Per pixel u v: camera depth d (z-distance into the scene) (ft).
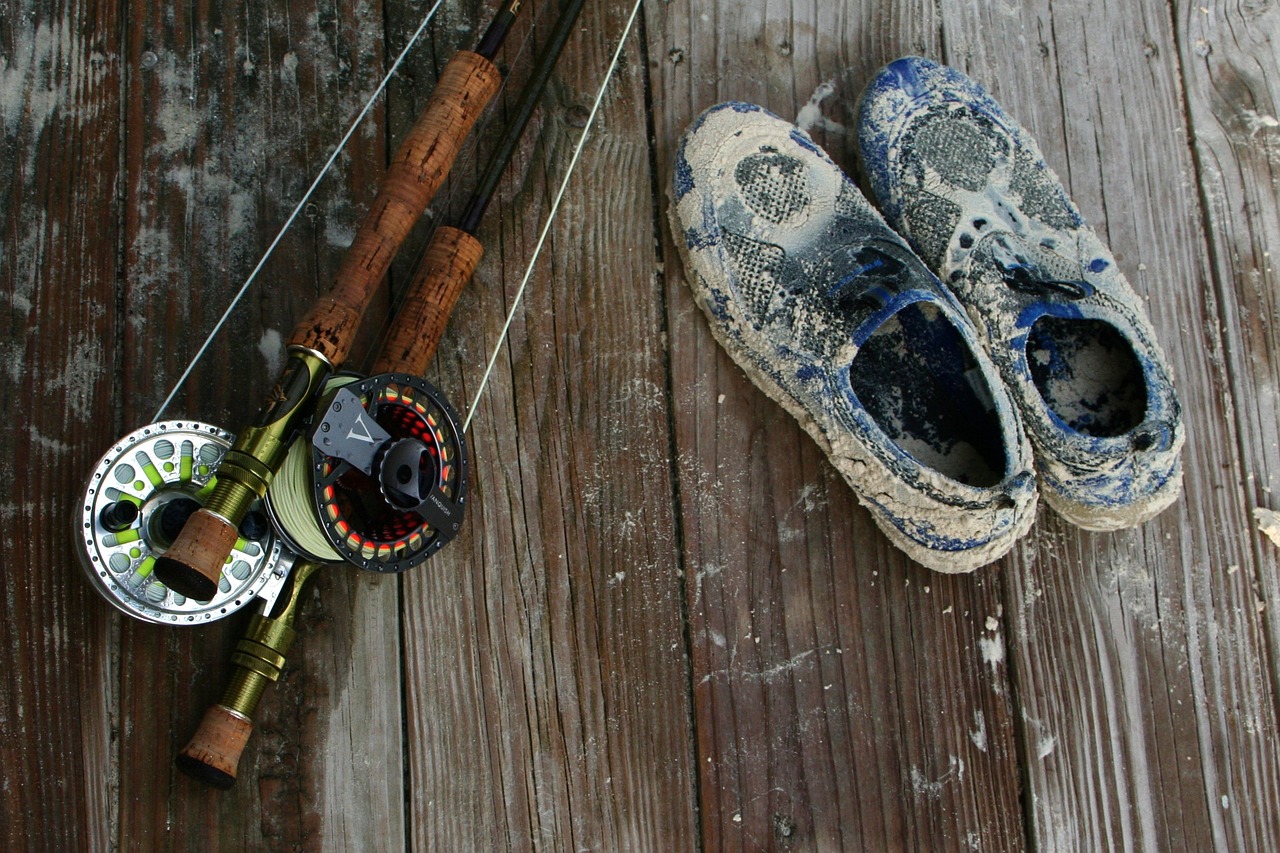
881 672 4.52
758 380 4.53
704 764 4.45
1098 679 4.59
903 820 4.50
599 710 4.43
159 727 4.29
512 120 4.41
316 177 4.47
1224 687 4.62
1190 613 4.63
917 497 4.42
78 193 4.41
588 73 4.58
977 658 4.56
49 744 4.26
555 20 4.59
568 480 4.47
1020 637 4.58
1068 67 4.78
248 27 4.49
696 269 4.51
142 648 4.30
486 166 4.45
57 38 4.44
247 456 4.05
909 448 4.55
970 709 4.54
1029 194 4.64
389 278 4.44
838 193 4.56
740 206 4.52
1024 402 4.50
